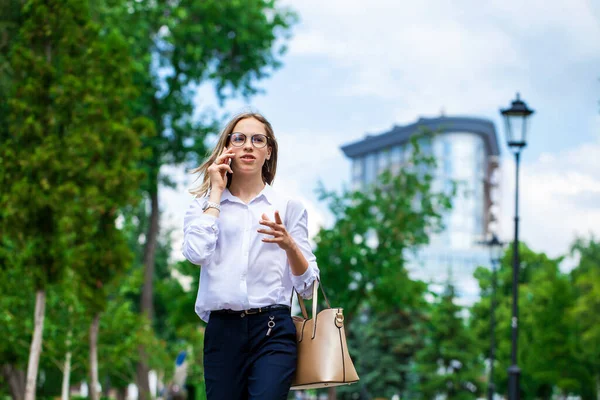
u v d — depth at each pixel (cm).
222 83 3766
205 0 3544
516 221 2028
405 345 6275
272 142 463
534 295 5328
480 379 6544
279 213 447
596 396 5606
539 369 5228
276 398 424
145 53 3500
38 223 1734
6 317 2159
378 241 3247
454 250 16138
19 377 2753
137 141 1922
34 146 1769
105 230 1956
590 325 5228
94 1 2611
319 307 3172
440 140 19338
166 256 5897
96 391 2045
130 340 2478
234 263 433
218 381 434
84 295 1981
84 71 1878
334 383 438
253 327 433
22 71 1805
